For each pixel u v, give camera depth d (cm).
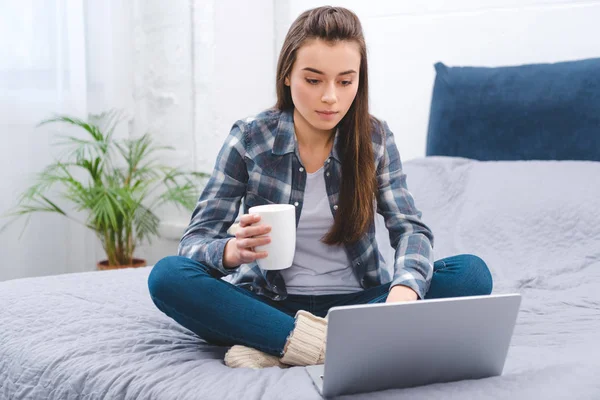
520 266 205
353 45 135
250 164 150
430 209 240
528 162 239
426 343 112
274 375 117
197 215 150
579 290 181
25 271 284
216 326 130
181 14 309
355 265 150
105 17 305
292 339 126
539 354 131
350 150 147
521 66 263
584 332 147
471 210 230
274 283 144
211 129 310
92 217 286
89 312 159
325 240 147
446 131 272
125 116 318
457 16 279
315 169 150
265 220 125
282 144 149
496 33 273
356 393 113
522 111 257
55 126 287
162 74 319
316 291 147
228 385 113
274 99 333
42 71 282
